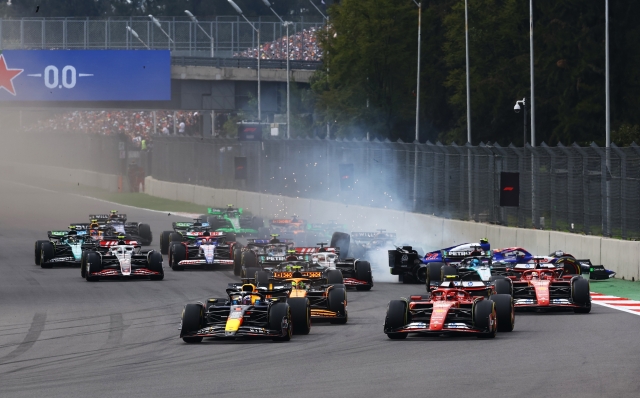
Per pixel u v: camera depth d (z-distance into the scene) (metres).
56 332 64.25
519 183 109.94
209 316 58.69
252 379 45.16
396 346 54.38
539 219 106.94
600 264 93.38
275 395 41.19
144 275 94.00
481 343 54.47
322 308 65.50
